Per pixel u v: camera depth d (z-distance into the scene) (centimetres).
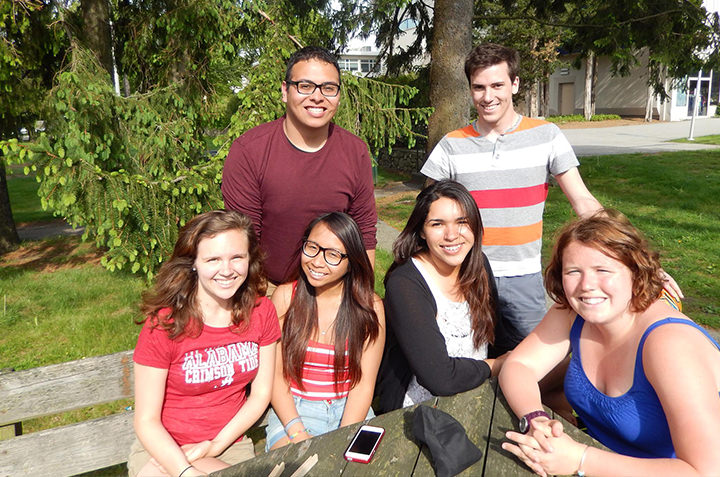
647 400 167
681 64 888
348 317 233
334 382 240
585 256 173
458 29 884
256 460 172
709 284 581
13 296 685
